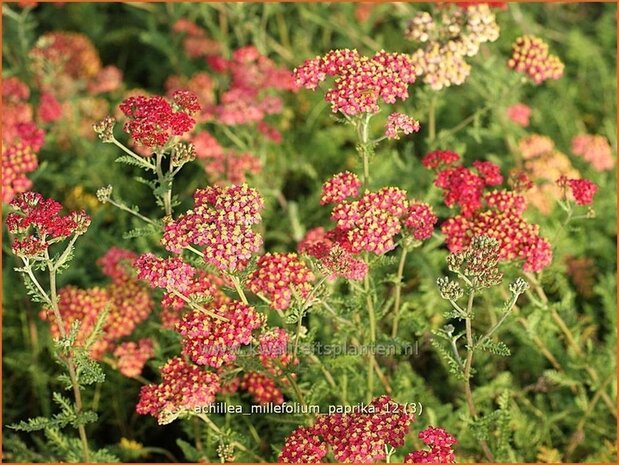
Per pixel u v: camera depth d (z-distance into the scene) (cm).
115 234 120
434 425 96
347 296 92
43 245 81
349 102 85
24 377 112
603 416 105
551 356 101
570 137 135
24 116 115
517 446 102
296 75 87
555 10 155
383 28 149
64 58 126
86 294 96
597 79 145
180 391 85
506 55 142
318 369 93
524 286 80
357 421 81
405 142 133
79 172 125
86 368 84
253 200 80
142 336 103
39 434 108
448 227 90
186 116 84
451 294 80
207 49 138
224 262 79
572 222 121
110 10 165
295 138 133
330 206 121
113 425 109
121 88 141
